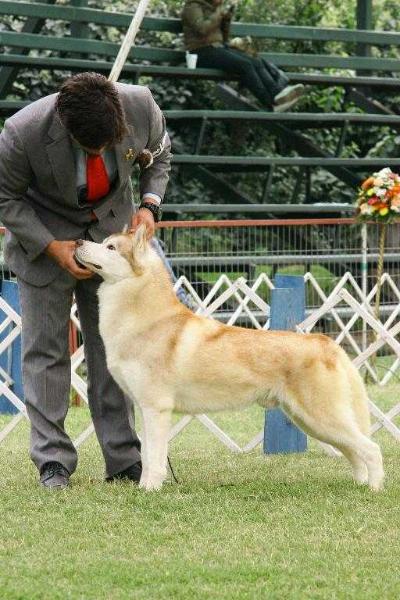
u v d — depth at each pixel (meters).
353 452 7.43
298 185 17.84
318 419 7.21
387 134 20.31
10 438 9.91
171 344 7.12
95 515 6.41
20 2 15.83
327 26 21.97
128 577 5.22
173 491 7.17
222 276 12.98
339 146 18.56
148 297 7.14
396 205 13.38
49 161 7.02
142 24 17.39
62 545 5.80
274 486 7.41
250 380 7.20
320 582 5.17
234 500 6.89
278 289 8.92
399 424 10.92
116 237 7.12
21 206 7.27
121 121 6.77
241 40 17.73
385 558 5.58
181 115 16.86
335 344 7.40
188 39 17.72
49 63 16.03
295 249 16.17
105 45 16.78
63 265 7.24
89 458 8.77
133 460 7.71
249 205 16.00
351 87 19.72
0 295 11.66
